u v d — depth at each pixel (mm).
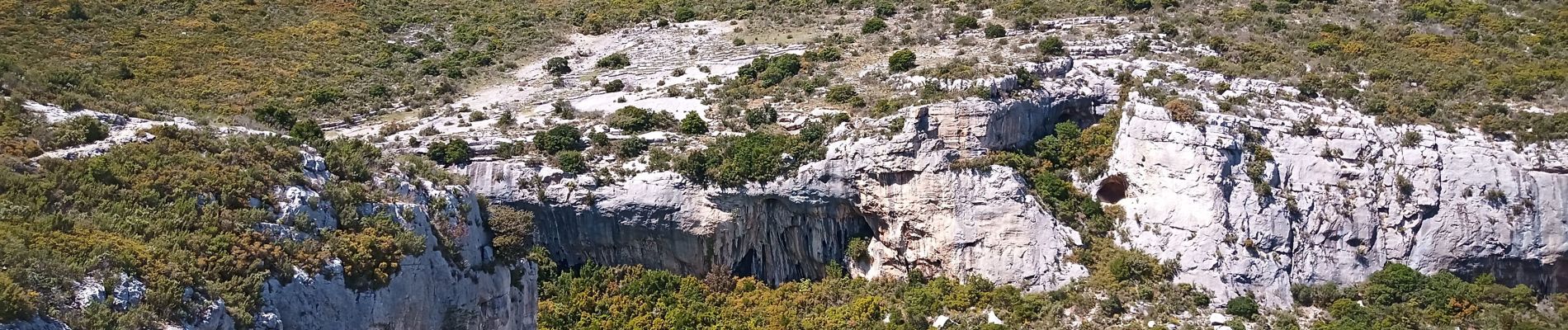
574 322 56906
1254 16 85438
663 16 97625
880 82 69688
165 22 89000
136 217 37312
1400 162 63594
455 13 101875
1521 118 66500
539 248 59531
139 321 32594
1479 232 61812
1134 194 62750
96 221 36625
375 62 87375
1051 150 65000
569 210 59844
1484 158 63500
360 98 77438
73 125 42938
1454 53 79062
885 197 60344
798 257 62562
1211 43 76938
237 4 96000
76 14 86375
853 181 60469
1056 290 58000
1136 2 87000
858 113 65125
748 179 59844
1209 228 60219
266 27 91875
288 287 37344
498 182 59469
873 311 56969
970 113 62219
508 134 64625
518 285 48094
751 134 62969
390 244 40656
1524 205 62438
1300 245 61062
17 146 40219
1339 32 82062
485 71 85812
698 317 56906
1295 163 63344
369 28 94812
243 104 73750
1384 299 58844
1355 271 60938
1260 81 70188
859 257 61469
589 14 100062
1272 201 61656
